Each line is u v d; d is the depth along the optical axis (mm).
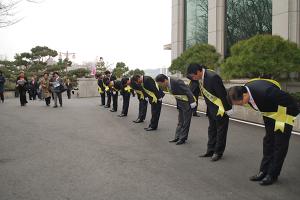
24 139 8609
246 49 12102
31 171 5895
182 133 7828
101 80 16922
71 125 10742
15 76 36875
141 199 4574
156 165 6152
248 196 4625
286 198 4543
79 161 6480
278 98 4809
